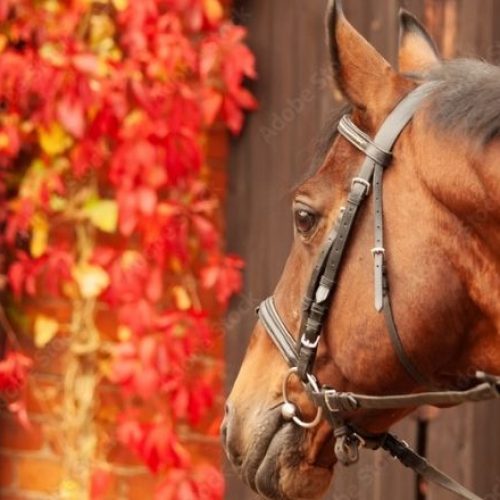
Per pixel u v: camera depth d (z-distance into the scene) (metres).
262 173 9.91
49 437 10.23
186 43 9.57
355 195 5.37
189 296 9.98
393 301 5.25
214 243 9.67
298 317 5.73
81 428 10.04
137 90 9.50
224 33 9.59
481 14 9.31
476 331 5.22
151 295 9.61
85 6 9.73
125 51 9.95
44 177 9.77
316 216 5.55
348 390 5.54
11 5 9.67
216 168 10.11
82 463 10.04
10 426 10.31
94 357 10.05
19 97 9.62
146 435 9.70
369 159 5.37
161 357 9.55
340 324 5.45
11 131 9.64
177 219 9.69
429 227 5.20
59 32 9.66
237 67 9.57
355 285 5.39
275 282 9.82
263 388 5.88
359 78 5.50
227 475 9.93
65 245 9.94
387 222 5.29
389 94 5.44
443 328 5.21
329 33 5.52
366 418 5.61
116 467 10.20
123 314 9.60
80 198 9.88
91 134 9.63
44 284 10.20
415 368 5.30
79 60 9.48
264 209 9.88
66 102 9.50
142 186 9.58
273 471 5.82
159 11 9.87
